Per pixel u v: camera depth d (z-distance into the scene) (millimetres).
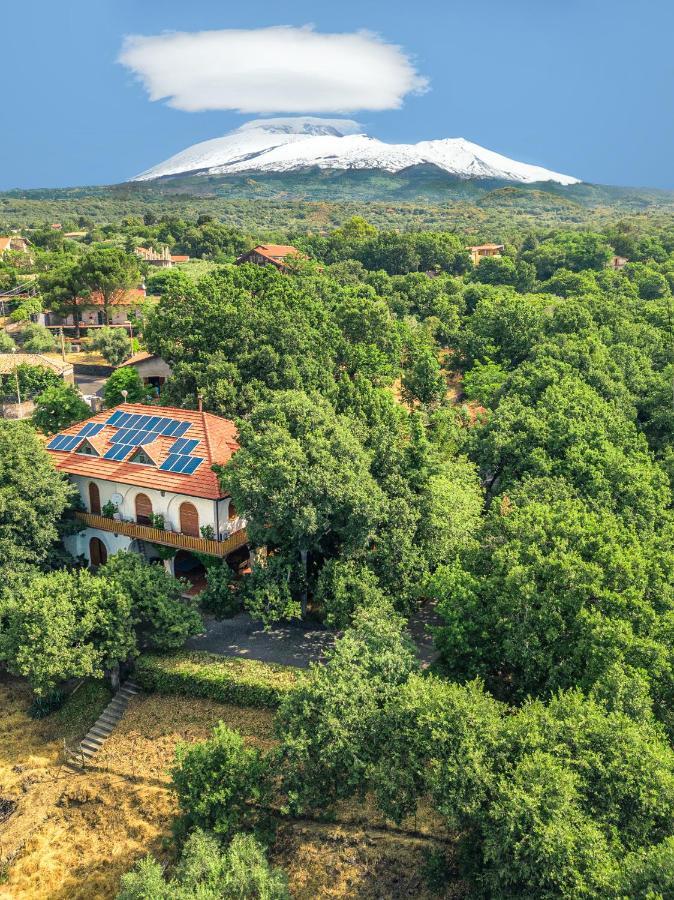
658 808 23125
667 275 128375
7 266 142000
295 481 36188
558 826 21766
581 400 53625
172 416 50250
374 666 30359
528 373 63406
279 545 42906
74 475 47969
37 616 35281
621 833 23188
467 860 25688
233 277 70938
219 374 54594
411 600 40031
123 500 46750
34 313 120000
